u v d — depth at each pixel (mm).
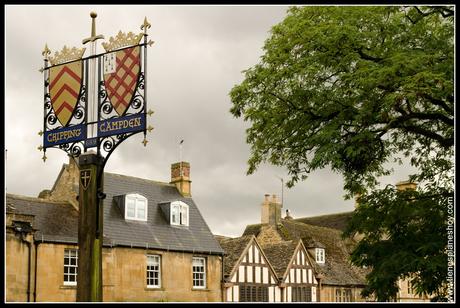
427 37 17281
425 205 17750
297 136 17828
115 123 12703
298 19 18156
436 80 15180
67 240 29469
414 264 16000
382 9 17047
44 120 13633
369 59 17172
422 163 19594
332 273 44406
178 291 33906
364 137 16156
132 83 12570
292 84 17422
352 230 18672
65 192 33000
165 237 34531
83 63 13234
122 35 12875
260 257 38656
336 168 16734
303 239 45125
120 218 33344
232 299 36438
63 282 29078
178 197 38188
